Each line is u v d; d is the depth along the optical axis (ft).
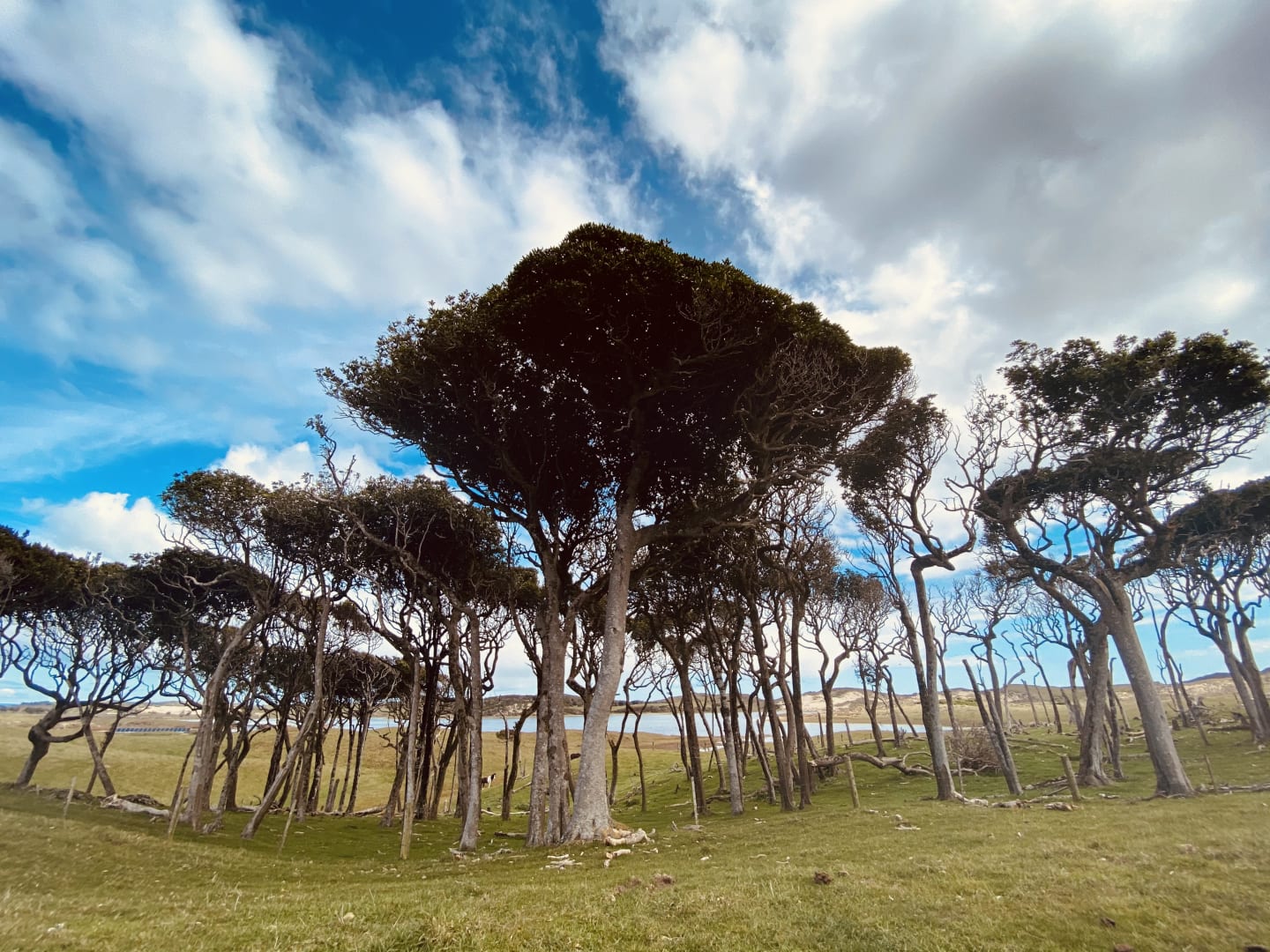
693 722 117.91
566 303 69.72
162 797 147.74
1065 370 93.76
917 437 98.68
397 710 149.38
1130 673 85.20
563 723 83.66
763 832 71.00
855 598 150.20
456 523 105.70
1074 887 32.76
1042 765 128.26
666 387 77.97
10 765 156.25
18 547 102.47
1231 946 24.48
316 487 101.76
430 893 42.09
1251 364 85.25
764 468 86.22
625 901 35.04
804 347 77.05
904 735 202.69
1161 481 98.17
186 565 113.39
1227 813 53.62
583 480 94.32
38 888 43.14
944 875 37.19
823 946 26.13
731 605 117.50
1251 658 124.57
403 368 80.23
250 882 53.01
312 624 119.96
